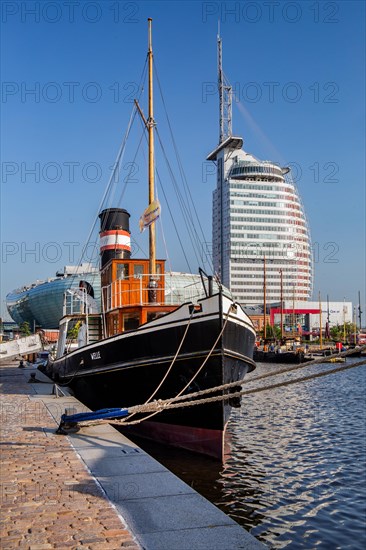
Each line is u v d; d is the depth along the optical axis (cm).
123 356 1664
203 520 654
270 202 19788
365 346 799
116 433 1220
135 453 1011
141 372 1602
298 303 15675
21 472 874
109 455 995
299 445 1842
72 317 2342
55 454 1005
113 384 1730
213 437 1467
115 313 1936
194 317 1459
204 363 1436
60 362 2394
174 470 1402
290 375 5406
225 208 19988
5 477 843
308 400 3241
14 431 1247
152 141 2091
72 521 649
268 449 1772
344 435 2036
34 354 5019
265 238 19562
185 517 664
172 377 1527
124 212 2400
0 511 684
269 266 19438
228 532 617
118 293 1992
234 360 1519
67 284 14725
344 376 5344
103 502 721
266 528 1048
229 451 1728
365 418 2475
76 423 1218
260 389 1023
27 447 1067
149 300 1906
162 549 570
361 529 1045
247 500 1208
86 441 1127
